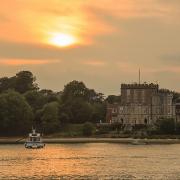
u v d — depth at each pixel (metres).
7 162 143.75
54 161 147.38
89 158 158.00
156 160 148.62
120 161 146.00
